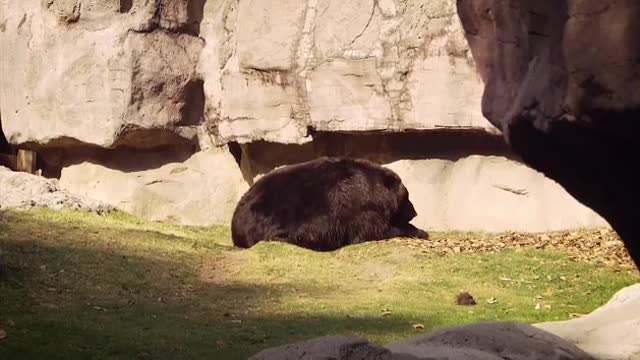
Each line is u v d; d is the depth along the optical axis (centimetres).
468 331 572
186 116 1909
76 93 1894
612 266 1245
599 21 258
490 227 1575
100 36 1873
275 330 925
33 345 823
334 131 1692
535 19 300
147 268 1204
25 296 1016
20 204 1477
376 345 522
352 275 1241
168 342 862
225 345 861
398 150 1681
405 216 1514
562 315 1020
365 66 1616
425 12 1561
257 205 1477
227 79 1814
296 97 1706
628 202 327
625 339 622
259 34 1738
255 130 1770
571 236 1443
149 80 1853
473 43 363
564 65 273
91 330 889
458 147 1631
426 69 1564
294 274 1232
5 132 2055
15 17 2014
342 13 1641
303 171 1500
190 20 1897
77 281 1098
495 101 341
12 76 2017
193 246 1388
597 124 274
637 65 252
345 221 1459
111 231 1395
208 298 1083
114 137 1844
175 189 1892
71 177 1988
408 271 1235
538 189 1555
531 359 551
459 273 1224
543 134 310
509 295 1120
